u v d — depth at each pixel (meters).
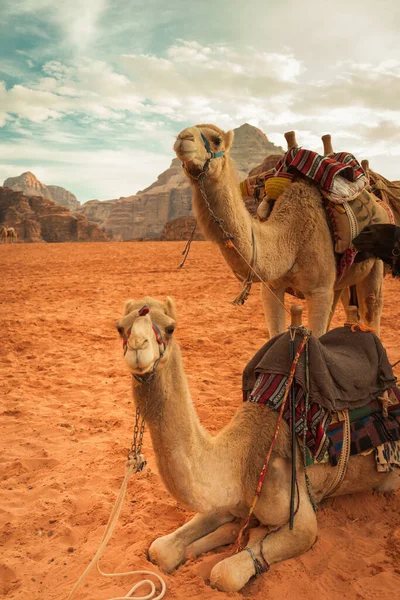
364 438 4.73
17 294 20.53
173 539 4.43
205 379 9.39
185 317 15.16
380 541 4.60
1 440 7.15
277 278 6.20
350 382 4.73
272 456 4.35
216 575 4.02
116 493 5.70
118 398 8.73
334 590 4.05
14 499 5.70
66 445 6.96
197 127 5.37
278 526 4.34
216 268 29.11
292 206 6.21
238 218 5.57
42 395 8.91
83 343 12.45
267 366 4.76
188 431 3.88
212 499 4.05
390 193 7.34
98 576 4.32
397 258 5.88
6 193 180.25
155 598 3.92
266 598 3.93
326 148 7.08
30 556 4.72
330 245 6.24
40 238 164.88
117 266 32.12
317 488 4.65
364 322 7.31
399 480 5.23
